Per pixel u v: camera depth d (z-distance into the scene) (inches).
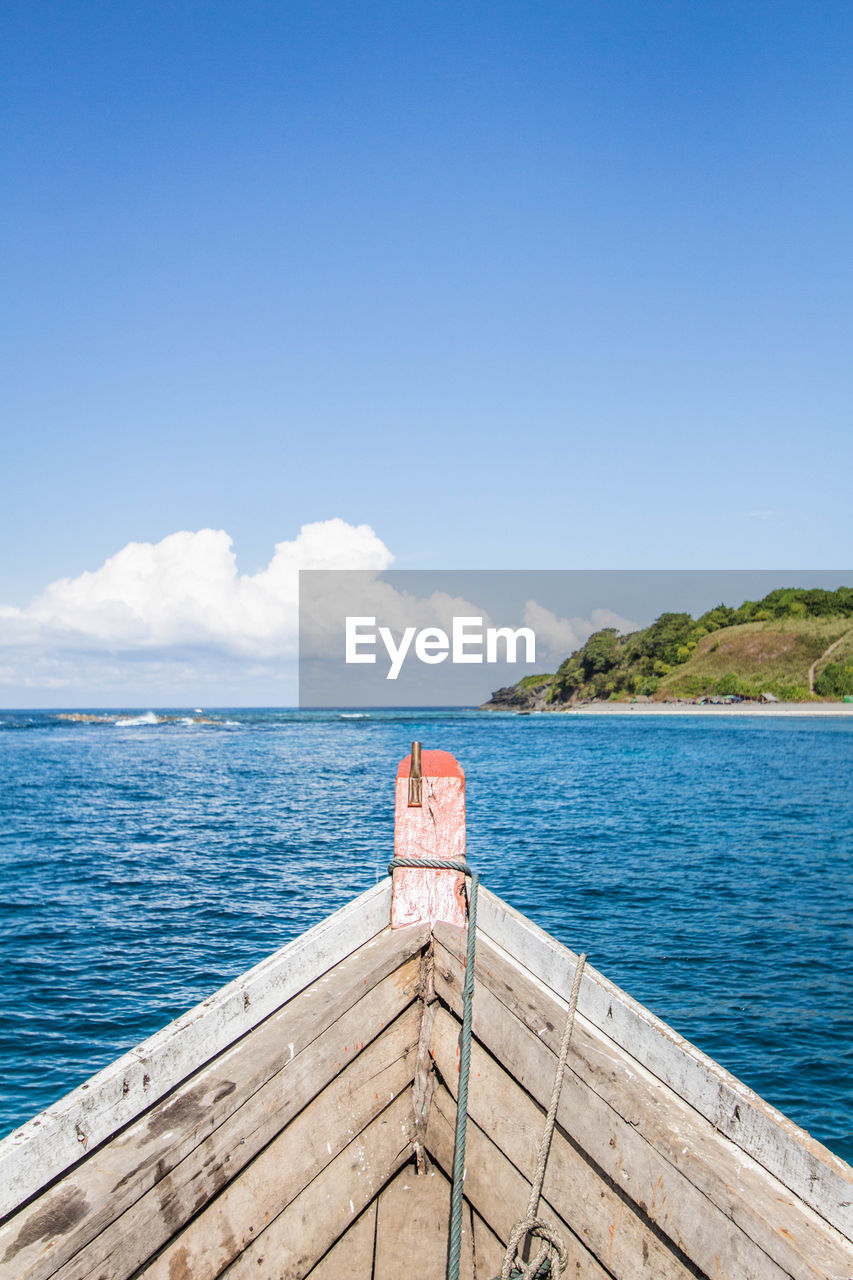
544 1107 129.6
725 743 2271.2
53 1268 88.4
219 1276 117.4
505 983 140.1
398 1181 159.9
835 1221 93.0
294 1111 128.7
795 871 769.6
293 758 2033.7
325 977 148.6
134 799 1259.8
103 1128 107.1
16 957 518.6
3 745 2600.9
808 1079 367.2
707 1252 99.9
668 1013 435.5
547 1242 125.0
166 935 564.1
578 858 822.5
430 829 171.2
